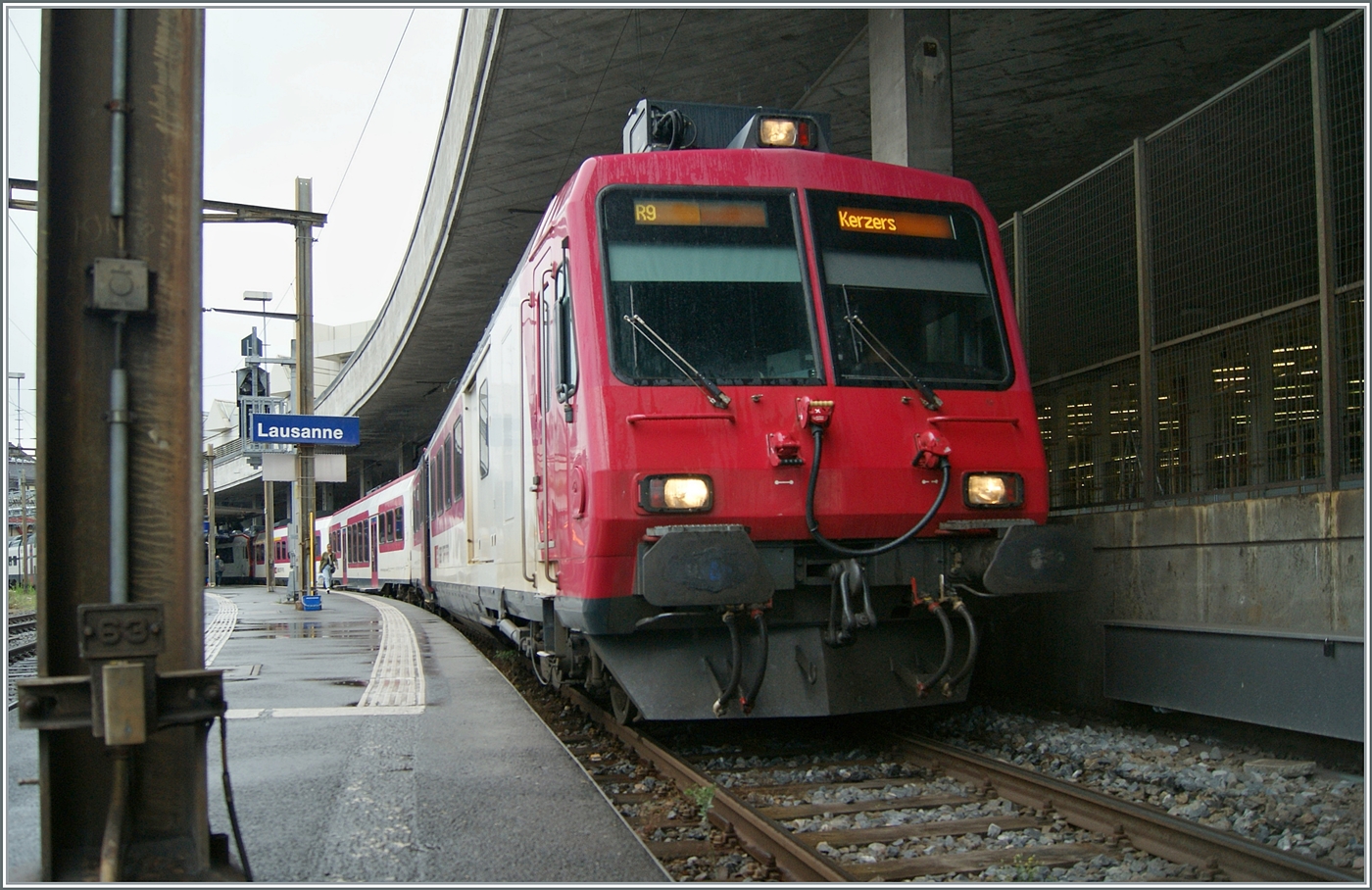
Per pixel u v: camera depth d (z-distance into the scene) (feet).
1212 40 39.73
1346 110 21.15
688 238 19.98
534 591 24.49
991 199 58.08
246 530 231.09
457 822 14.69
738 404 18.92
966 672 19.92
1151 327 26.30
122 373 10.39
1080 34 39.17
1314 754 19.43
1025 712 26.76
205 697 10.48
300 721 22.84
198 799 10.64
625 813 16.94
